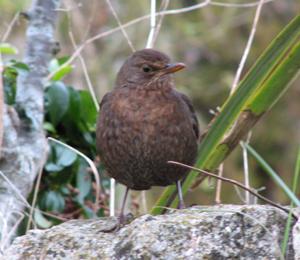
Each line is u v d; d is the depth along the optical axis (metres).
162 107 6.36
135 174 6.66
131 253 4.84
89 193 8.78
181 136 6.41
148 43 7.90
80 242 5.16
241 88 6.61
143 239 4.84
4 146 7.53
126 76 6.82
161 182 6.92
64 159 8.40
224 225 4.86
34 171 7.90
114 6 15.53
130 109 6.37
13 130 7.67
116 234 5.29
